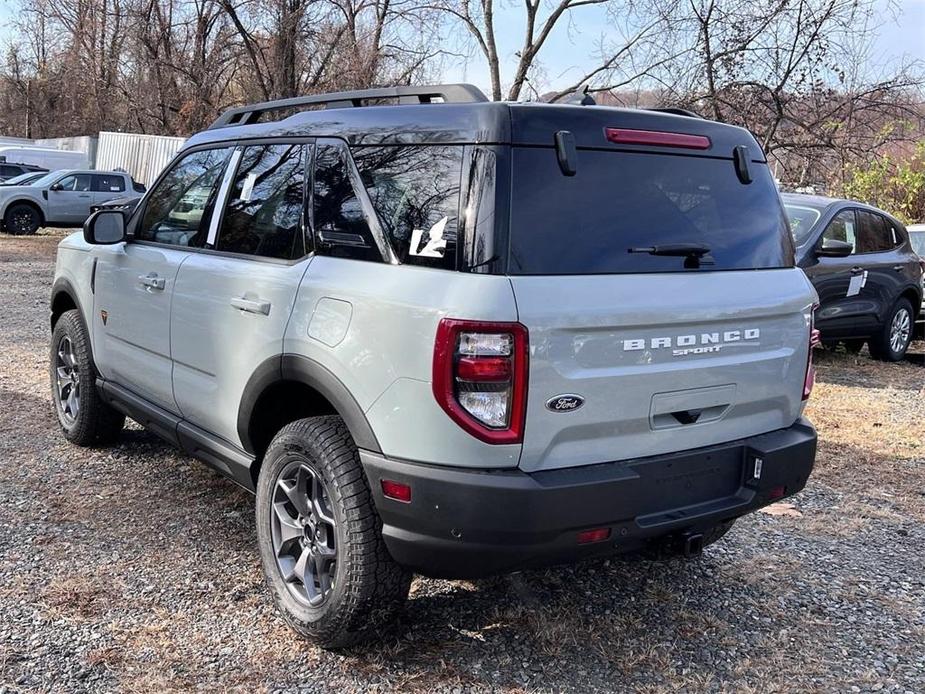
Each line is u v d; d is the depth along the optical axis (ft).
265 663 10.06
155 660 10.02
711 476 10.24
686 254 10.01
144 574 12.09
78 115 129.18
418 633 10.81
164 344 13.42
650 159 10.13
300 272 10.61
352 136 10.64
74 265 16.79
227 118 13.99
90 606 11.14
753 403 10.59
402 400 8.97
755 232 10.99
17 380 22.50
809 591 12.54
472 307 8.54
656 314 9.33
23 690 9.31
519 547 8.81
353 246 10.14
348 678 9.82
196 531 13.60
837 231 29.32
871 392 26.32
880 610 12.07
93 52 108.88
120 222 14.62
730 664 10.51
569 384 8.86
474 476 8.66
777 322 10.72
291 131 11.81
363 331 9.39
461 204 9.07
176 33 87.81
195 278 12.51
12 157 94.73
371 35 66.85
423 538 9.04
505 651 10.50
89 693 9.33
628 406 9.32
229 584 11.90
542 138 9.25
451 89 10.19
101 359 15.85
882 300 30.83
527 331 8.55
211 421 12.43
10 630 10.47
